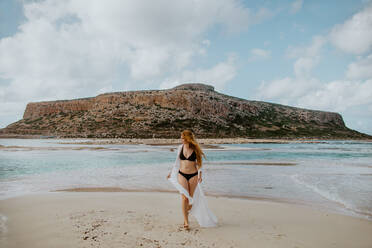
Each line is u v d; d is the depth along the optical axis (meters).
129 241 3.52
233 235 3.85
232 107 121.75
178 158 4.52
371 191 7.52
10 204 5.79
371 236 3.89
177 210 5.33
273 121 128.62
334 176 10.53
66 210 5.25
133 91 119.94
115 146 38.44
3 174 10.90
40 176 10.33
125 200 6.27
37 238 3.64
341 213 5.26
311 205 5.92
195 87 186.38
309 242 3.60
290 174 11.13
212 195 7.03
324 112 152.38
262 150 32.69
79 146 37.31
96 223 4.33
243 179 9.74
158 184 8.60
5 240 3.57
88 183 8.74
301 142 72.88
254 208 5.60
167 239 3.62
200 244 3.45
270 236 3.82
